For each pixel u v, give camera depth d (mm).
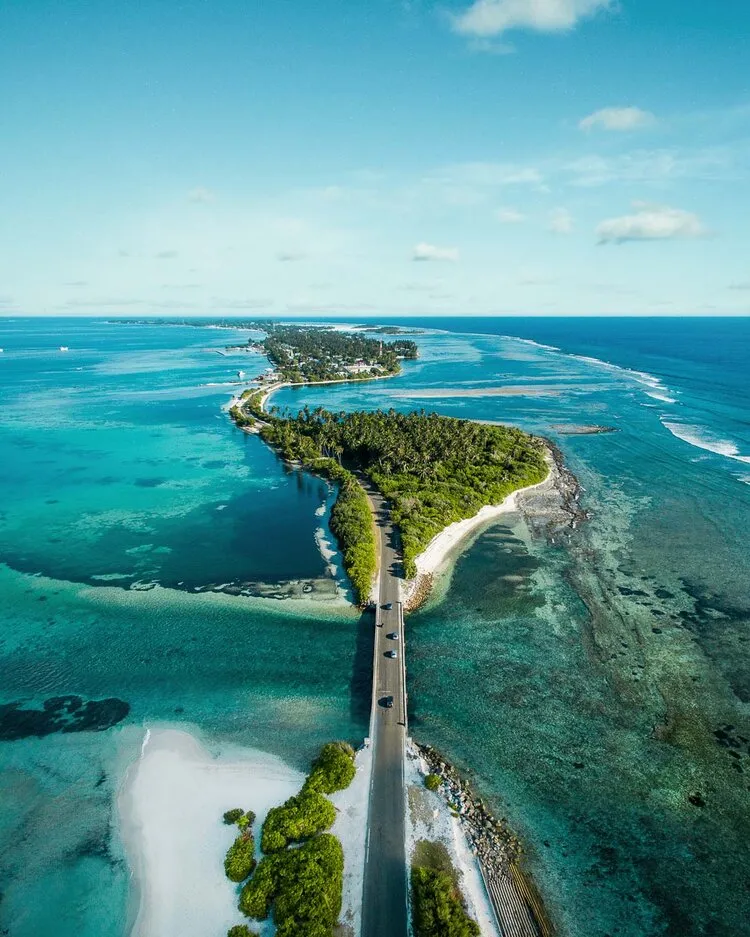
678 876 51062
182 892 49438
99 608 93625
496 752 64312
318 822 53938
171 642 84562
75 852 53625
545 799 58531
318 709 71125
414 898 47688
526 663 78938
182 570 105438
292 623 88312
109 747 66125
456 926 44406
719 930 46875
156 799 58812
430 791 58594
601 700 72188
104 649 83438
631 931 46625
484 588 97875
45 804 58781
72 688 75875
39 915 48406
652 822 56188
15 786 61062
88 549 115000
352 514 119875
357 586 94500
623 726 68062
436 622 88375
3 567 108125
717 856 52844
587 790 59656
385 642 82000
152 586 99938
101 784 61094
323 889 47062
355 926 45594
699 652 81125
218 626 88062
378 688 73062
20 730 68875
